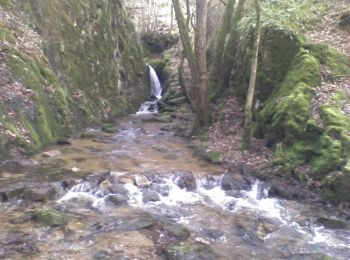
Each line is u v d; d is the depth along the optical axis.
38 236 7.23
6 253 6.62
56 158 12.03
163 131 16.84
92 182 9.81
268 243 7.61
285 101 12.15
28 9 16.14
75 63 18.12
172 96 23.16
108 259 6.60
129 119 19.70
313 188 9.93
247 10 17.48
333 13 16.80
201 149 13.44
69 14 18.56
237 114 15.20
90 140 14.81
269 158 11.67
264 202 9.58
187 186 10.30
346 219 8.78
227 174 10.88
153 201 9.30
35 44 15.45
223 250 7.23
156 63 29.50
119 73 22.38
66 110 15.59
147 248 7.01
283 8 15.56
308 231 8.16
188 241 7.36
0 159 11.21
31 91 13.63
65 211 8.39
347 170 9.39
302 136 11.19
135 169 11.06
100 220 8.05
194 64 15.37
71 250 6.85
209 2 22.09
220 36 17.11
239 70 16.33
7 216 7.97
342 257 7.19
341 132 10.45
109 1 23.27
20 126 12.51
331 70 13.19
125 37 24.72
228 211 8.98
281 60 14.18
